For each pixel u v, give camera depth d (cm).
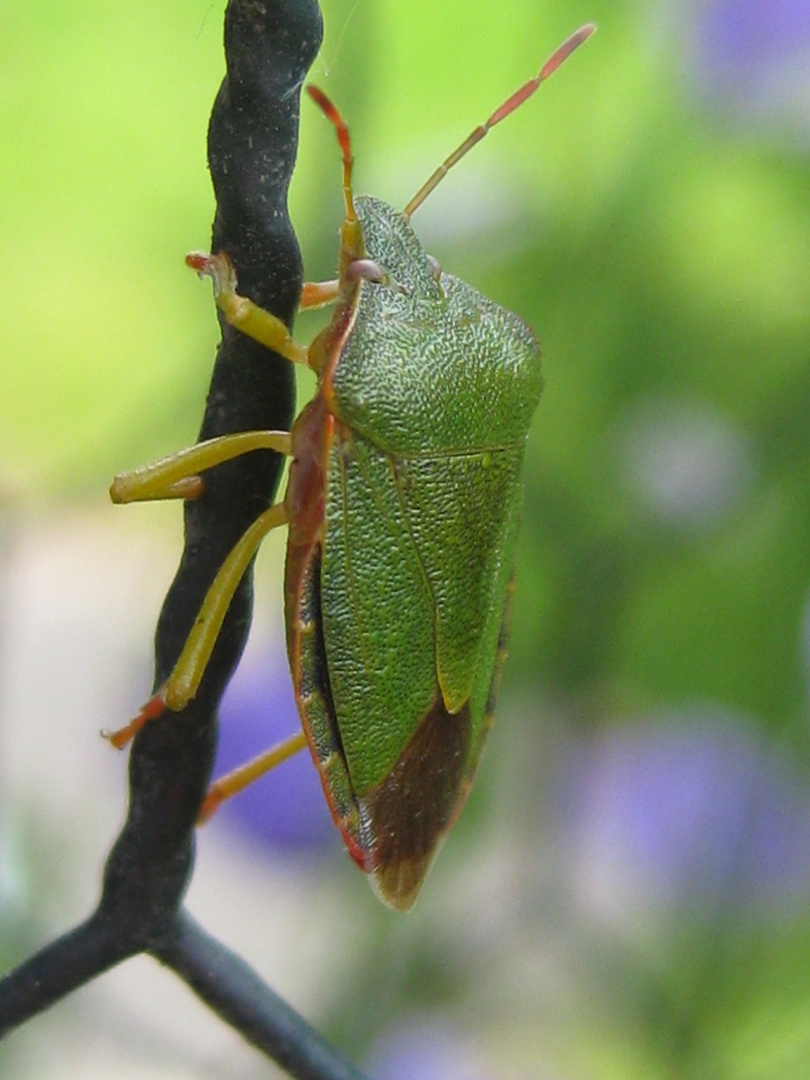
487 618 6
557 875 7
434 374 6
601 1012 7
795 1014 7
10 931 7
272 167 5
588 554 8
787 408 8
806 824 8
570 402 8
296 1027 6
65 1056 7
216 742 6
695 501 8
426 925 7
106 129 8
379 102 7
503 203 8
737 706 8
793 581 8
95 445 8
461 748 6
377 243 6
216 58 8
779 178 8
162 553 9
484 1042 7
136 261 9
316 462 6
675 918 8
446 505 6
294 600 6
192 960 6
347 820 6
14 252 9
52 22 8
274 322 5
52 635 9
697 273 8
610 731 8
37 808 7
